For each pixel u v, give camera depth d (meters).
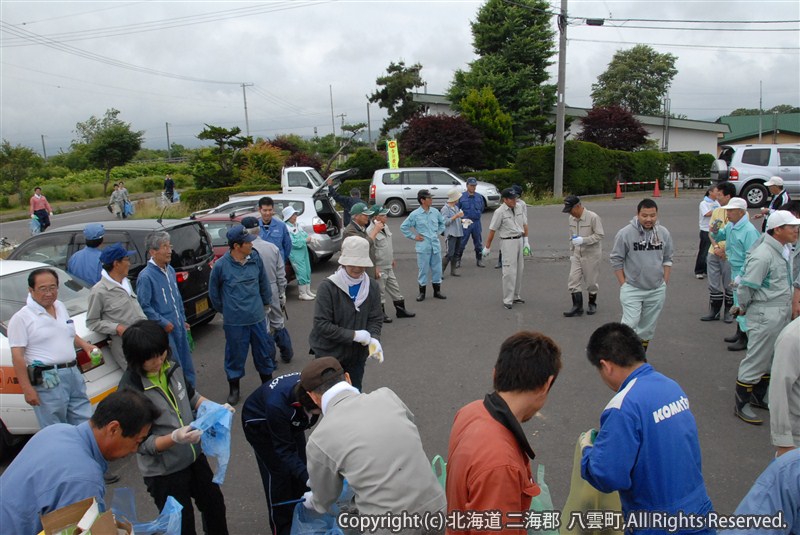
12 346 4.19
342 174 12.32
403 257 13.25
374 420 2.51
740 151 19.05
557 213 18.42
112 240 7.22
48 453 2.21
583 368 6.20
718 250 7.28
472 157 25.56
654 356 6.49
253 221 6.93
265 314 5.90
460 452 2.17
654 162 25.88
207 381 6.50
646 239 5.80
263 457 3.40
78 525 2.06
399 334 7.64
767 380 5.07
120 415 2.34
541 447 4.59
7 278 5.39
